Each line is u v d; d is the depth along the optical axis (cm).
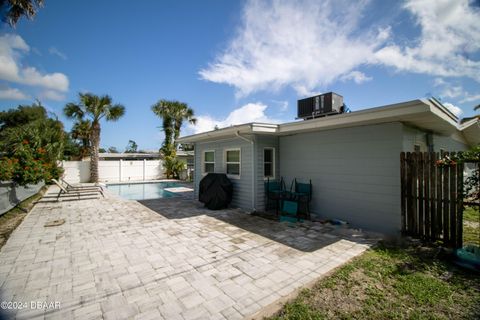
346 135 588
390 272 313
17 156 811
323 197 643
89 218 643
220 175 801
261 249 406
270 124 645
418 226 443
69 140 2116
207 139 931
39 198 984
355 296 258
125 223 589
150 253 389
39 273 317
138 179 1991
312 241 447
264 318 223
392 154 500
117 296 263
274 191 710
